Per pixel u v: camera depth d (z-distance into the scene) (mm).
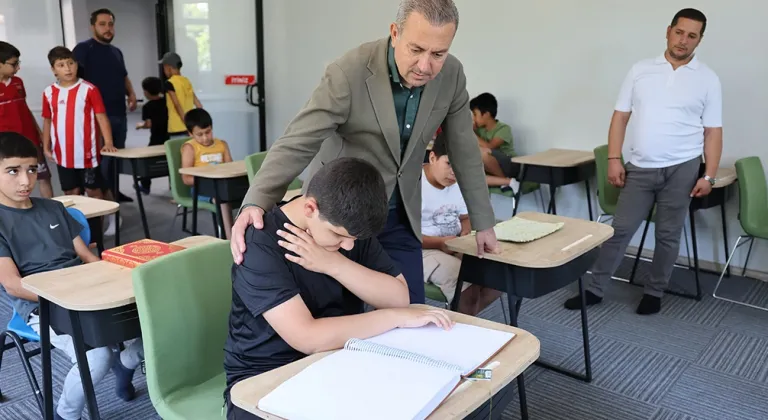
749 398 2379
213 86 5871
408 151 1659
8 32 4652
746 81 3605
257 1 5953
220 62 5871
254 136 6230
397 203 1754
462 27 4766
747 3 3523
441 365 1069
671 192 3111
